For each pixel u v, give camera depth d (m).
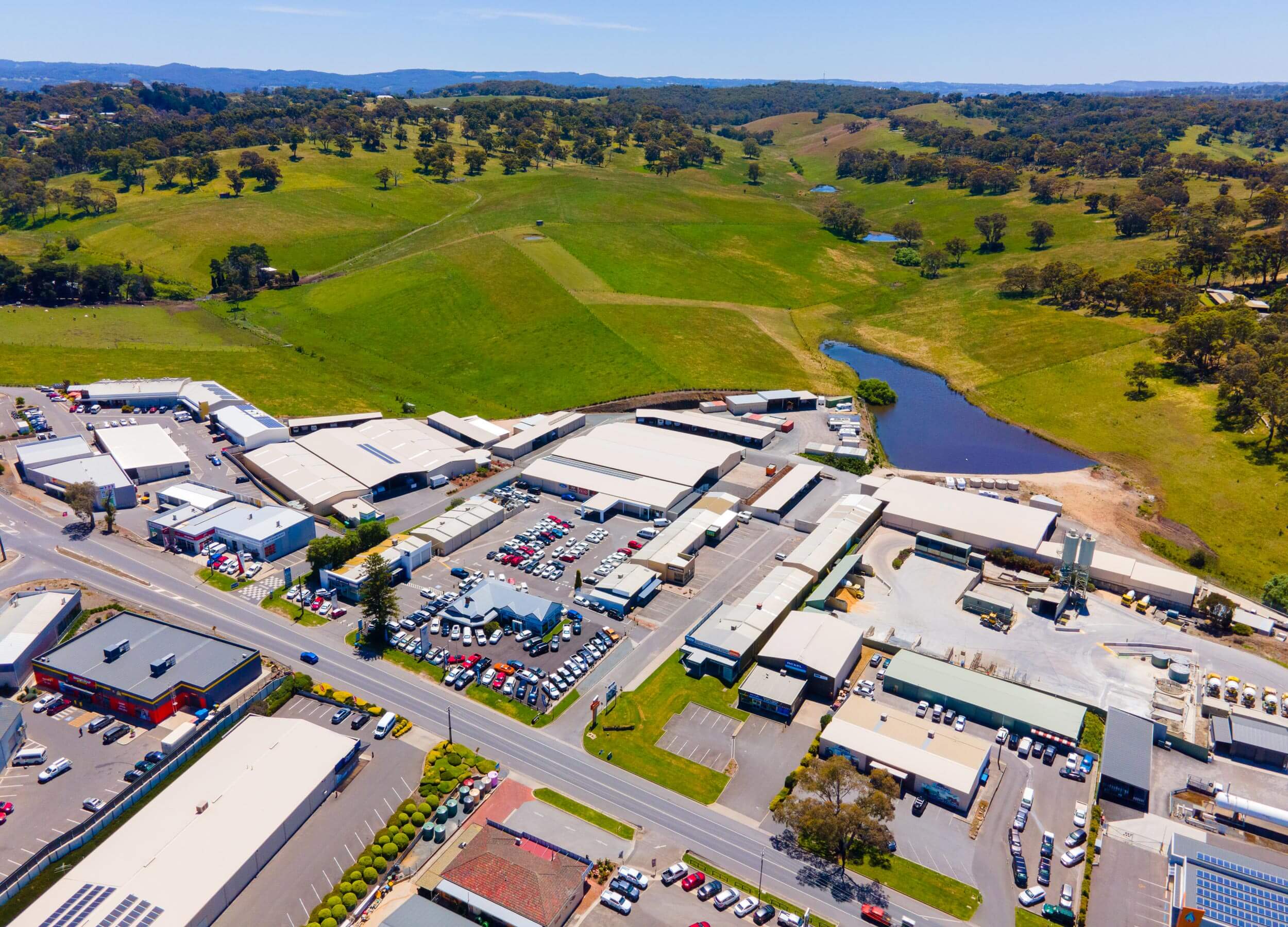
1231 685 126.00
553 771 109.00
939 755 109.06
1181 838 98.12
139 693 114.38
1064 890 92.62
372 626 134.12
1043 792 107.12
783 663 125.38
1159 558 166.62
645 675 127.44
